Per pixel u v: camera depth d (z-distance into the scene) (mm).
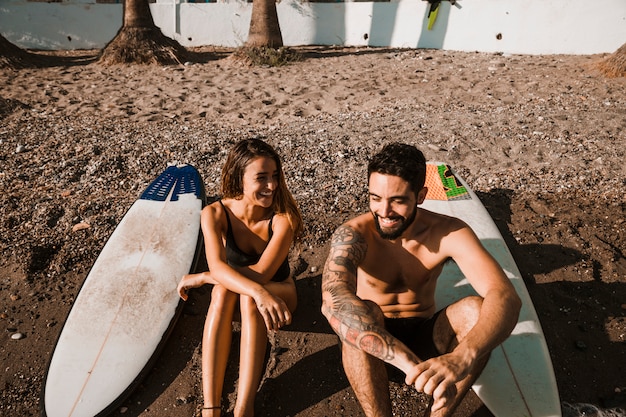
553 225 4207
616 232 4113
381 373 2311
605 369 3047
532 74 8312
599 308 3461
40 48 11906
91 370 2945
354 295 2260
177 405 2885
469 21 10750
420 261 2453
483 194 4660
